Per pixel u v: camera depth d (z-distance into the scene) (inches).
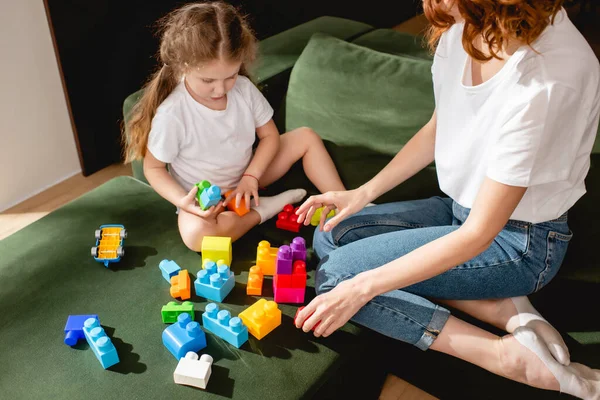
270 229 58.5
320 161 61.1
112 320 48.5
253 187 58.2
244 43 54.3
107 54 81.4
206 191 54.0
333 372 45.7
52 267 53.2
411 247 47.6
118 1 79.5
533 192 42.8
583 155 42.1
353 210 52.2
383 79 60.9
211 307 47.5
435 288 47.0
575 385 42.9
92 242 56.0
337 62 63.7
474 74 43.8
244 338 46.6
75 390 43.1
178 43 52.4
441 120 47.9
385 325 47.2
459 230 41.2
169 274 51.6
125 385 43.5
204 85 54.0
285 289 49.4
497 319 47.9
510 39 36.4
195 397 42.7
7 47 72.6
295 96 65.3
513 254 45.3
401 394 58.1
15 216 78.9
